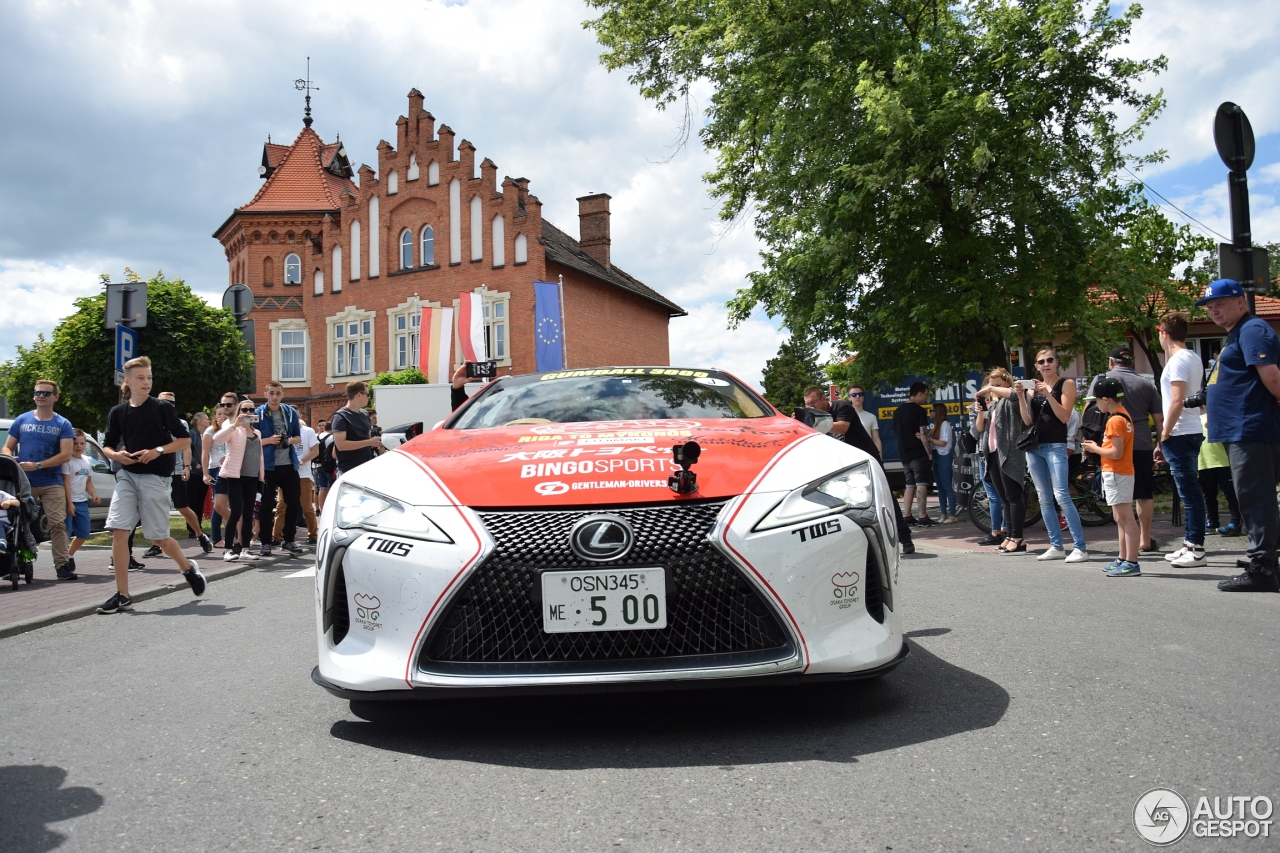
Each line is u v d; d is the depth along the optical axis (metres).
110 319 9.96
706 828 2.40
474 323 31.69
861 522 3.28
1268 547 5.69
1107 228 12.59
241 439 10.01
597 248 39.59
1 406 13.23
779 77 12.99
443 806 2.62
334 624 3.36
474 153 33.91
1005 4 12.12
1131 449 6.67
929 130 11.52
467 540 3.14
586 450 3.52
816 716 3.38
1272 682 3.58
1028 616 5.14
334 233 36.97
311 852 2.34
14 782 2.98
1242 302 5.78
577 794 2.68
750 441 3.66
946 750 2.93
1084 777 2.65
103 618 6.58
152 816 2.62
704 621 3.09
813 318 12.95
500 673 3.04
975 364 13.35
